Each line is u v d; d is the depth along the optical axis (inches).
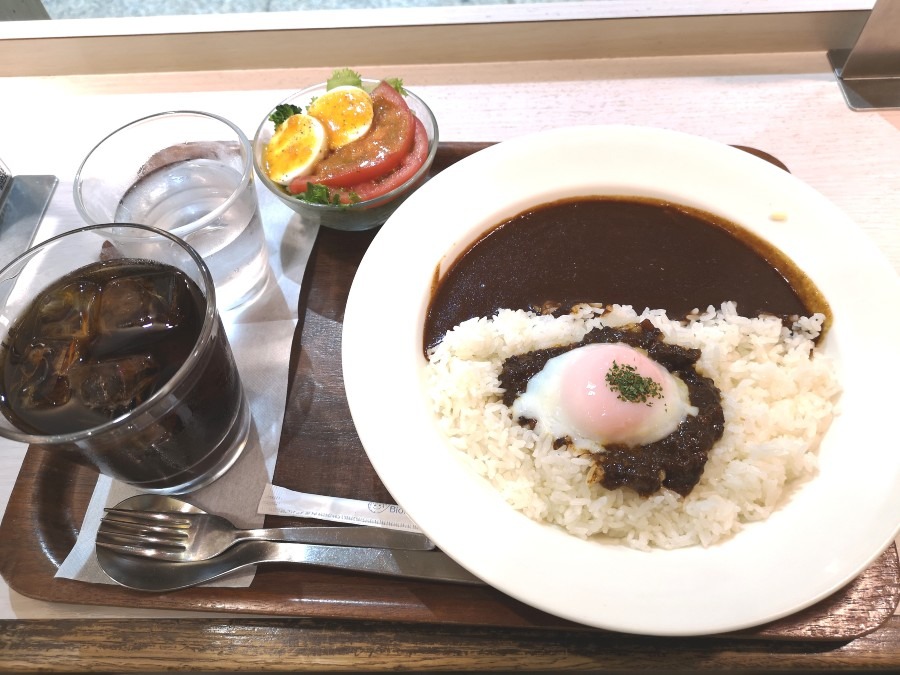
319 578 11.2
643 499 11.8
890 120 17.1
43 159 17.8
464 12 18.4
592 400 12.2
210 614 11.1
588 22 18.2
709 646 10.6
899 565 10.8
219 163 15.5
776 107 17.5
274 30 18.5
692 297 13.8
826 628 10.4
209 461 12.2
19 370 10.9
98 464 10.7
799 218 13.9
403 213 14.1
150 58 19.4
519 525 10.7
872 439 11.3
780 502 11.3
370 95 16.4
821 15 17.7
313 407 13.3
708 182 14.6
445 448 11.6
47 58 19.4
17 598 11.5
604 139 15.0
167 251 11.9
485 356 13.4
